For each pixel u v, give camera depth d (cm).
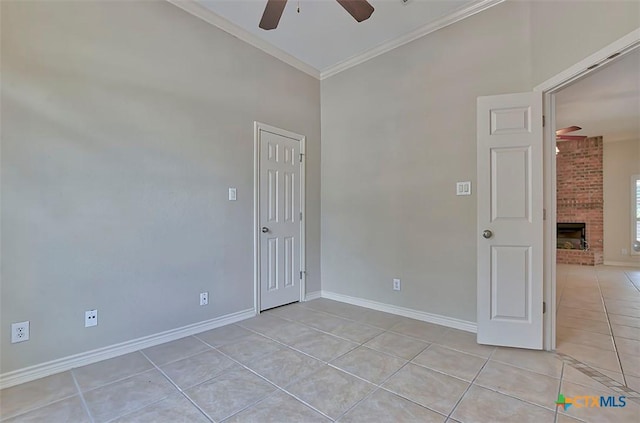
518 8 252
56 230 205
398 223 325
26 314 195
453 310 287
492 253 247
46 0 201
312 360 222
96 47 221
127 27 236
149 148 247
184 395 179
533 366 211
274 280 346
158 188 253
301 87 376
